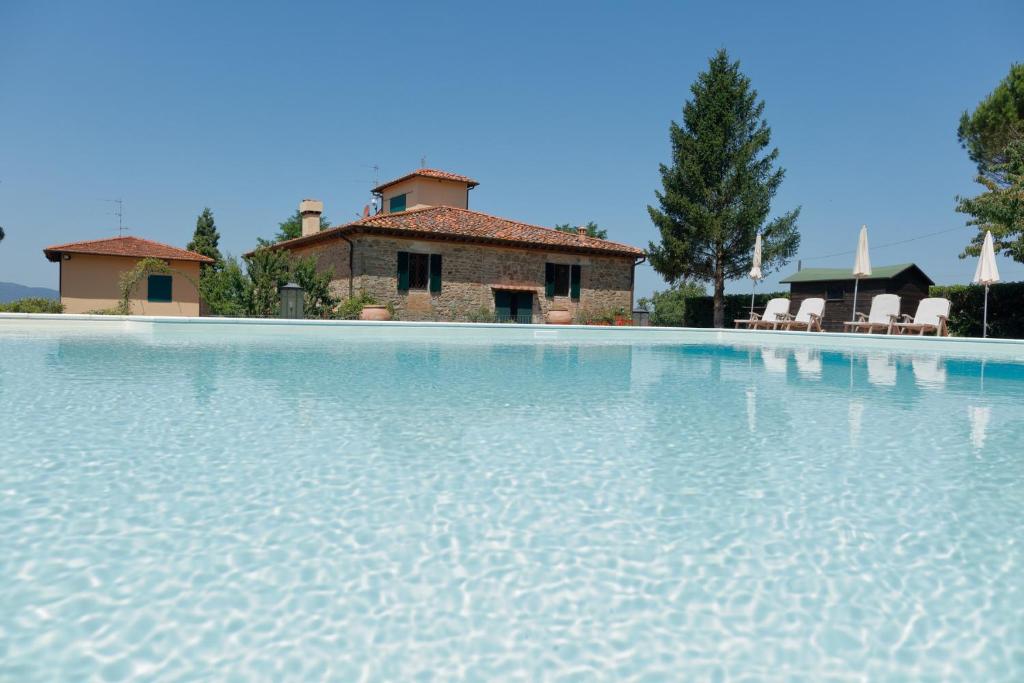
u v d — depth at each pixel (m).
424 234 19.56
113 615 1.68
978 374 8.63
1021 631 1.69
